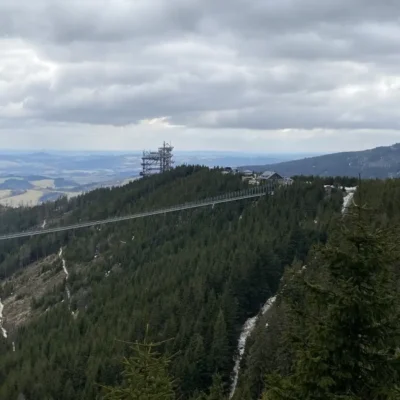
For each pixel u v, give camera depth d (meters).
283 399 13.55
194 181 189.12
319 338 13.51
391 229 14.52
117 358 72.06
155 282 105.00
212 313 78.38
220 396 49.81
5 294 166.12
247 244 103.38
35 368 80.88
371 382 13.44
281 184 154.25
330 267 14.05
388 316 13.29
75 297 127.56
